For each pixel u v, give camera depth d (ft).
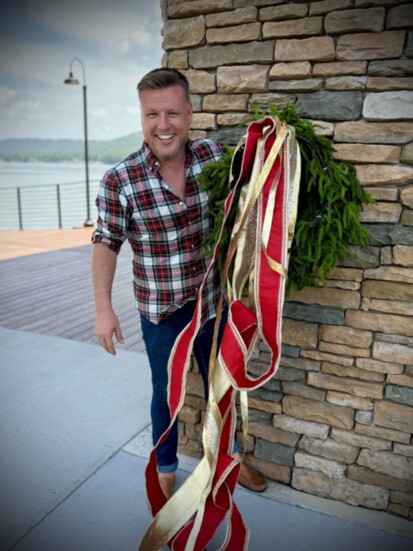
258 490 5.54
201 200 4.64
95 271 4.69
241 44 4.68
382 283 4.61
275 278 3.87
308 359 5.19
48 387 8.45
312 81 4.44
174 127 4.17
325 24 4.25
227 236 4.42
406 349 4.67
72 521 5.14
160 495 4.78
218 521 4.22
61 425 7.14
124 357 9.82
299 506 5.33
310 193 4.14
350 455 5.23
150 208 4.46
